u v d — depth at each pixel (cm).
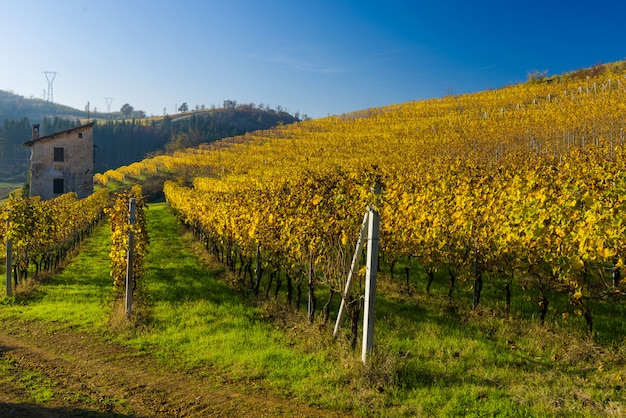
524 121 3231
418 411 496
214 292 1105
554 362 622
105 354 722
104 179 5984
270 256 1049
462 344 693
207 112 19825
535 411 479
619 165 1017
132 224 931
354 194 731
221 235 1417
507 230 761
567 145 2455
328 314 834
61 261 1605
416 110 5497
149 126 16400
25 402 532
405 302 929
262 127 17512
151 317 905
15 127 14362
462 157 2495
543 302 743
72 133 4141
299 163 3456
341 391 558
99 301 1060
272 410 523
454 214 882
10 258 1116
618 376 547
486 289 974
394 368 581
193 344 754
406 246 970
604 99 3212
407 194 1010
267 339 766
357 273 717
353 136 4559
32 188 4022
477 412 488
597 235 603
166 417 509
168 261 1541
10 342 783
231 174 3534
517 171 1241
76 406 529
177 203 2539
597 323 739
